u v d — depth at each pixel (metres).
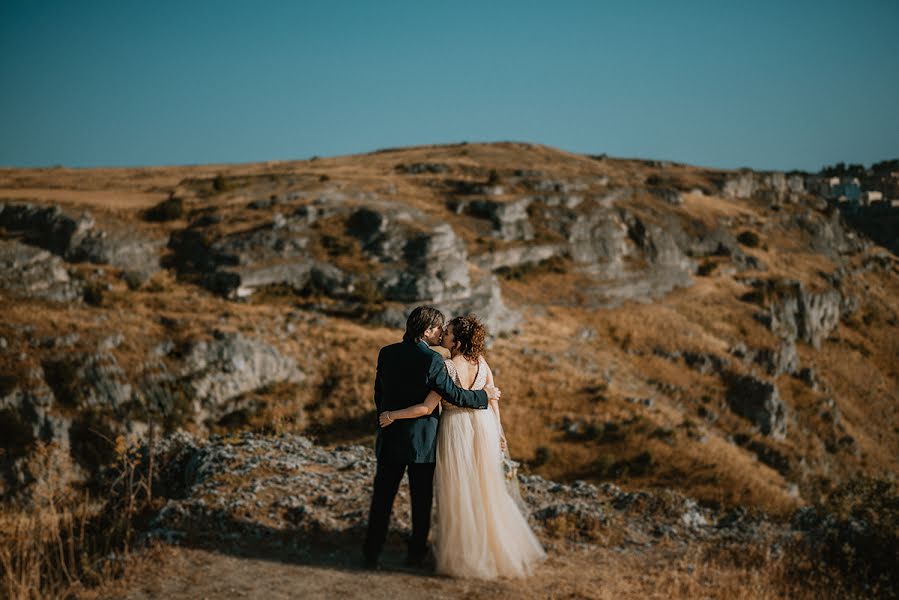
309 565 5.72
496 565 5.80
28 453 28.97
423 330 5.62
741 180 140.50
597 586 5.87
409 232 62.59
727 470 38.09
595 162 160.62
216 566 5.52
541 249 79.94
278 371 42.56
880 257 135.00
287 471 8.13
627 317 70.81
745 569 7.11
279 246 60.12
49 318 40.94
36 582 4.80
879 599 6.79
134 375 37.69
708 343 67.75
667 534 8.09
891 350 97.81
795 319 87.88
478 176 105.94
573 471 36.56
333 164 131.38
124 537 6.22
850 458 63.53
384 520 5.73
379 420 5.62
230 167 132.00
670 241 92.06
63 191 83.00
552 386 45.19
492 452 5.91
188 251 61.28
